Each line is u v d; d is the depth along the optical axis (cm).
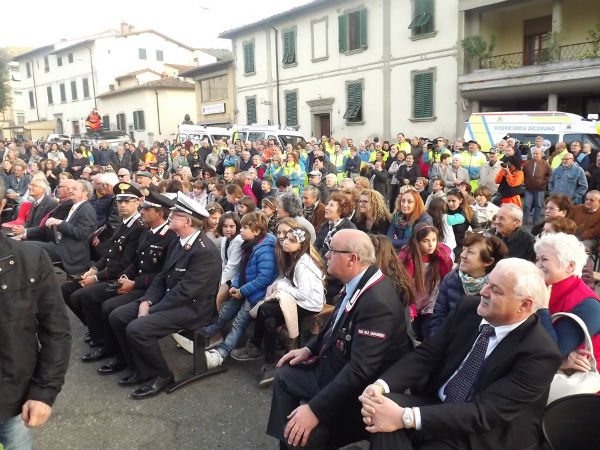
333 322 292
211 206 596
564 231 407
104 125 3859
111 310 430
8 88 4325
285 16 2356
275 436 289
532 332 219
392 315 262
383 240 330
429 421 216
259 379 411
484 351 230
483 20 1811
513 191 940
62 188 636
